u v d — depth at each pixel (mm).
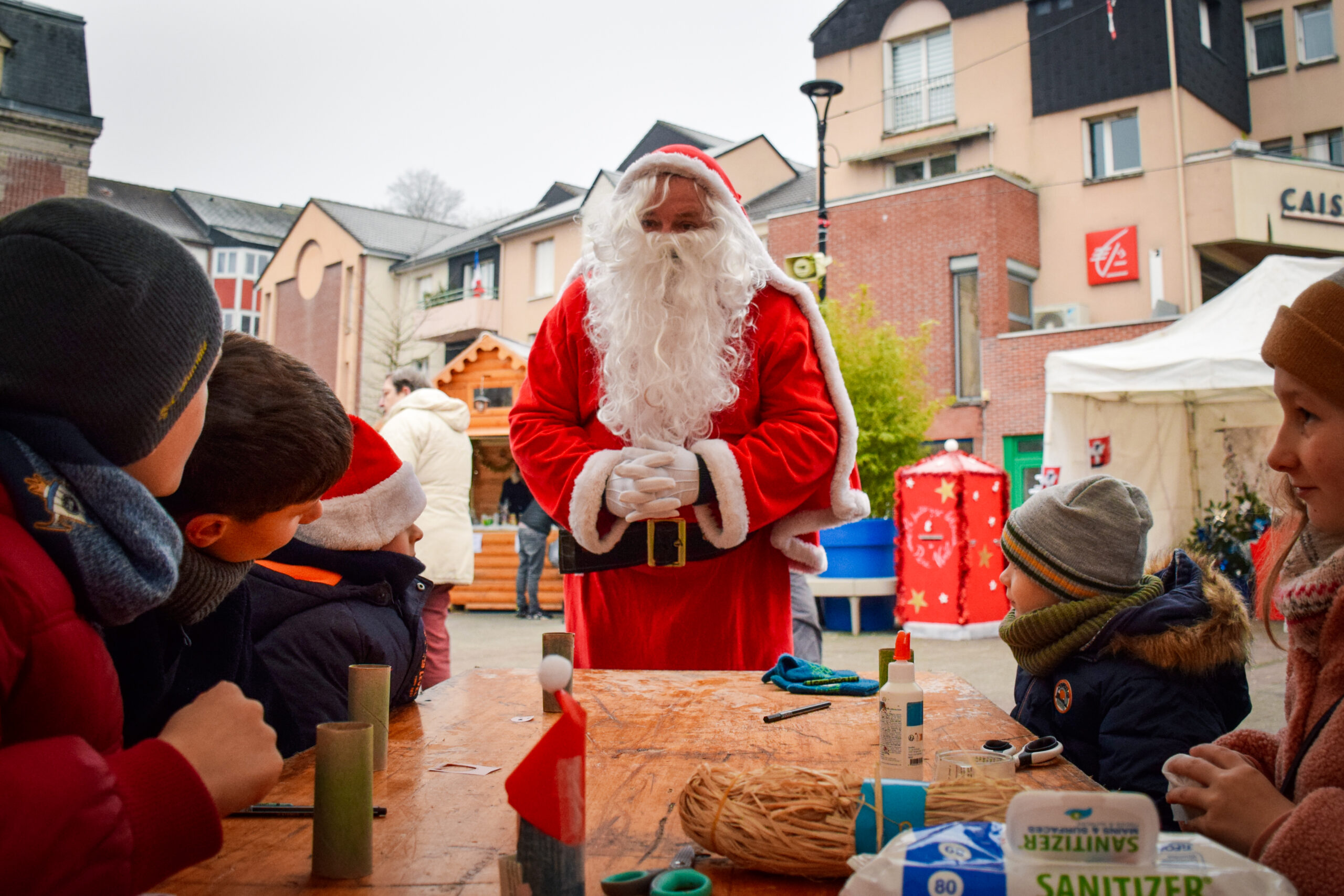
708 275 2523
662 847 1109
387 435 4758
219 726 979
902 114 20625
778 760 1480
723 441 2430
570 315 2693
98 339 951
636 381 2510
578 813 944
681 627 2580
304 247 33531
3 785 763
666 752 1524
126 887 817
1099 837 823
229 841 1125
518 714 1832
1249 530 9992
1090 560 2014
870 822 991
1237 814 1174
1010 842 837
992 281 17062
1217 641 1833
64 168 24062
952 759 1257
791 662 2156
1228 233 16703
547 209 29188
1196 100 18188
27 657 885
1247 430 11281
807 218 19047
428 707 1904
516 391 13273
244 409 1286
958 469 8227
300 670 1731
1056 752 1446
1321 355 1225
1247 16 20234
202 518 1286
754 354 2572
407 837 1138
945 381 17375
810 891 987
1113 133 18062
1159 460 11227
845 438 2592
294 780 1380
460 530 4785
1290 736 1250
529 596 10688
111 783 822
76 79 24562
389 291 31641
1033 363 16438
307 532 1899
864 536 8750
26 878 757
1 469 907
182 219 44344
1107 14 17953
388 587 1942
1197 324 9172
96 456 955
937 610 8234
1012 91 18938
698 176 2564
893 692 1388
